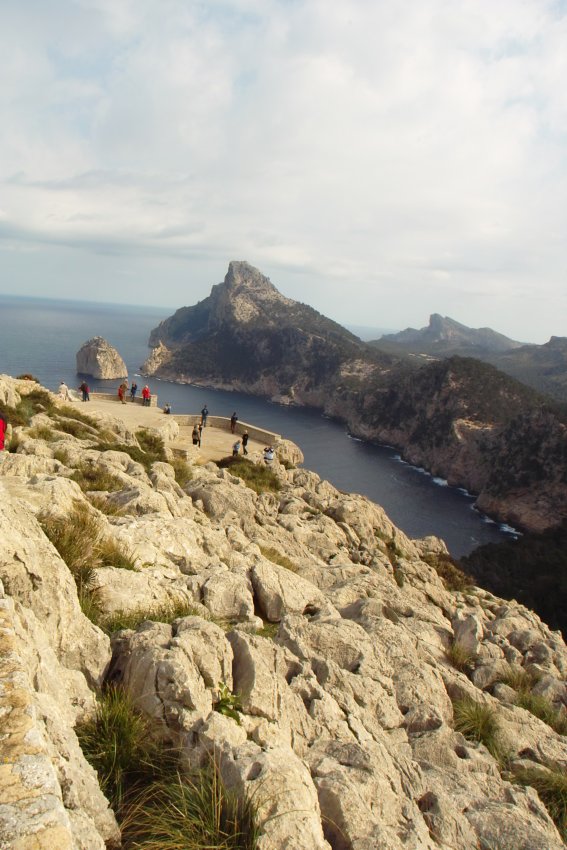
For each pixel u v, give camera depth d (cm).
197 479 1658
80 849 238
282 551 1280
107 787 347
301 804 329
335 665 629
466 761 596
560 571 5669
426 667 790
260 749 368
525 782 616
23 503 622
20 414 1900
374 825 362
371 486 11269
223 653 479
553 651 1188
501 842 448
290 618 713
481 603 1755
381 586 1161
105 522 749
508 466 11425
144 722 395
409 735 625
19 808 216
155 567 719
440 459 13938
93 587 562
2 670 289
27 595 411
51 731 293
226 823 315
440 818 442
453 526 9619
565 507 10162
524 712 805
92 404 3497
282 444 3353
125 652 455
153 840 304
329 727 488
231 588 726
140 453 1912
